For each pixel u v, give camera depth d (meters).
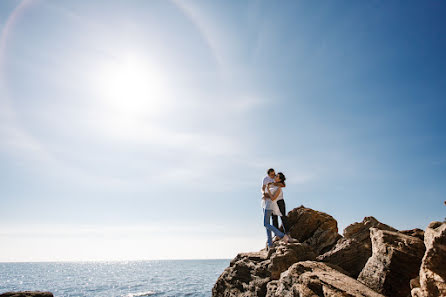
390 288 7.21
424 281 5.18
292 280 8.01
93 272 131.25
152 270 141.00
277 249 10.54
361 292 6.77
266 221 11.68
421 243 7.68
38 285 62.81
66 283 67.62
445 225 5.31
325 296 6.63
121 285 58.81
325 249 12.45
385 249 7.85
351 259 10.10
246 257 12.47
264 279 10.28
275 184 12.20
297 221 13.77
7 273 125.75
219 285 13.47
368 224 11.12
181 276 89.75
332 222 13.37
